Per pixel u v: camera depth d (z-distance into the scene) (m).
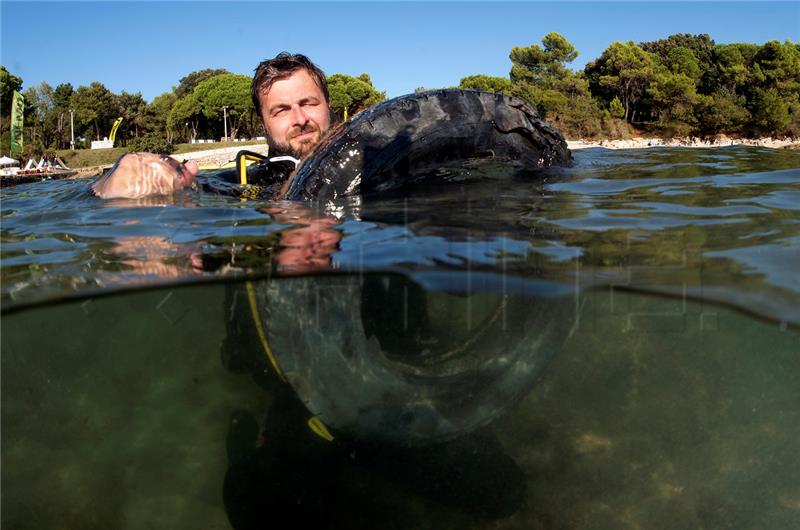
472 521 0.74
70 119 16.86
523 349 0.75
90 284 0.60
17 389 1.10
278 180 1.09
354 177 0.84
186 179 0.99
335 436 0.73
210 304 0.94
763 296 0.46
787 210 0.73
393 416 0.67
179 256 0.61
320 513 0.73
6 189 1.26
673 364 1.46
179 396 1.05
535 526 0.75
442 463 0.86
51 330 0.99
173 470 0.85
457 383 0.72
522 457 0.94
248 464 0.84
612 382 1.37
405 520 0.73
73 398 1.06
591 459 0.96
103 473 0.85
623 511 0.81
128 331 1.13
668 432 1.08
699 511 0.82
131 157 0.99
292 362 0.67
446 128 0.87
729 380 1.46
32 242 0.71
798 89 15.20
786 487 0.89
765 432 1.11
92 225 0.77
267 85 1.05
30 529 0.74
